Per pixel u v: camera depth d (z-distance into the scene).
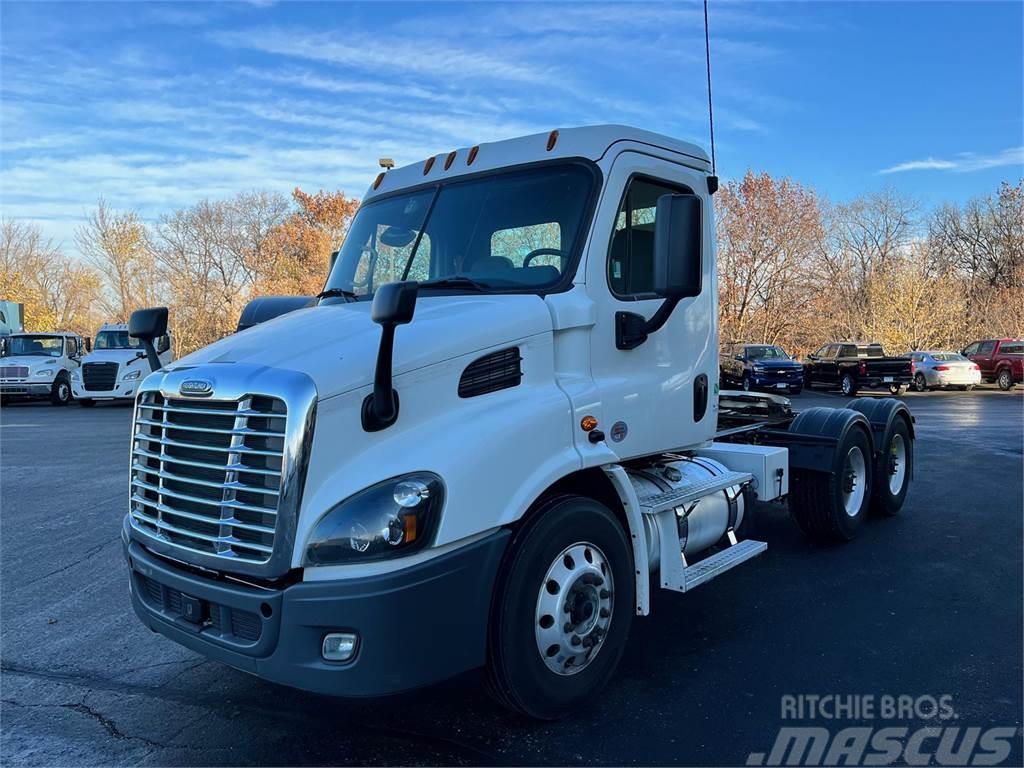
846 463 6.47
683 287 3.53
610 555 3.68
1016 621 4.74
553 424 3.46
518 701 3.29
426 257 4.21
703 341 4.64
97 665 4.36
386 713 3.69
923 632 4.58
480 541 3.11
